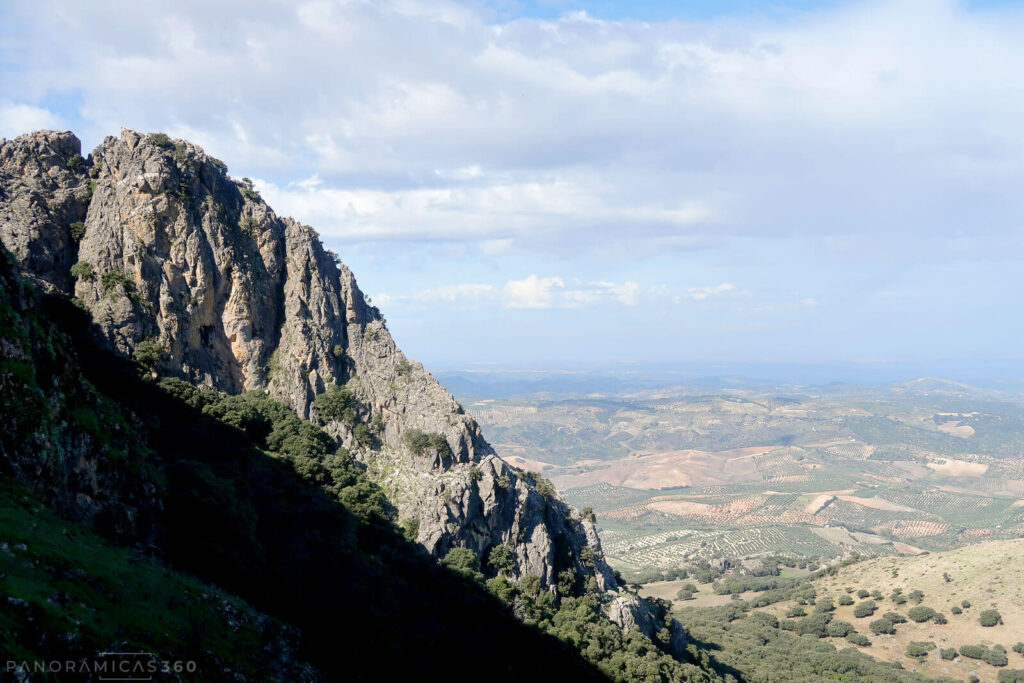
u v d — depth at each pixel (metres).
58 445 64.81
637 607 174.38
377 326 182.50
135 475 77.12
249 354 155.62
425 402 170.25
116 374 120.88
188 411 127.75
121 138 149.75
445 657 99.75
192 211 151.00
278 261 168.25
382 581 111.19
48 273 132.62
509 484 163.12
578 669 128.88
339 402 160.50
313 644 73.06
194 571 75.25
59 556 49.19
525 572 157.12
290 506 114.75
